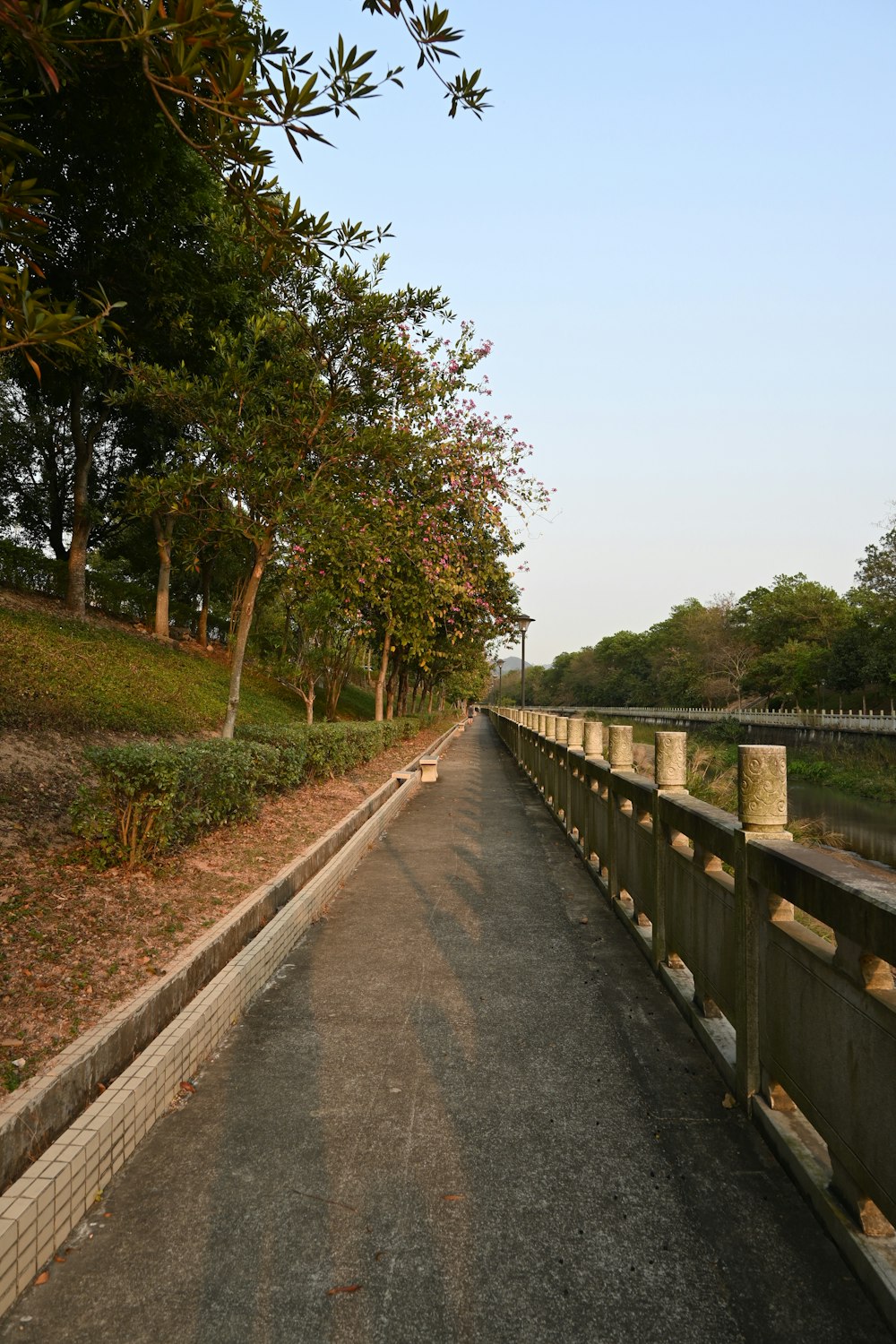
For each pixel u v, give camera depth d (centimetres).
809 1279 215
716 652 8950
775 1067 285
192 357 1866
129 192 1052
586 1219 242
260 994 448
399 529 1336
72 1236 235
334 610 1650
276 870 642
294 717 2253
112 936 444
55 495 2831
